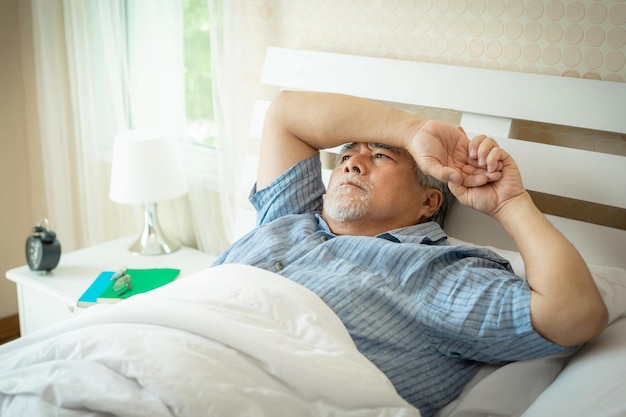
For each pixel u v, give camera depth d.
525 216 1.34
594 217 1.58
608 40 1.48
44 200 2.91
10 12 2.67
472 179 1.40
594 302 1.20
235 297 1.29
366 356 1.31
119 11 2.32
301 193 1.68
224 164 2.11
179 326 1.20
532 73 1.58
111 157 2.64
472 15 1.65
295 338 1.21
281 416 1.11
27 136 2.83
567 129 1.58
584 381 1.16
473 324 1.28
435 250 1.40
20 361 1.23
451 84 1.64
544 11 1.55
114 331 1.20
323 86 1.83
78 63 2.49
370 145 1.60
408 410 1.10
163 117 2.37
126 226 2.67
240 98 2.05
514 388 1.28
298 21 1.96
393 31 1.79
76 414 1.09
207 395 1.07
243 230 1.99
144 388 1.10
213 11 2.00
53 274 2.10
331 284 1.38
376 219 1.55
